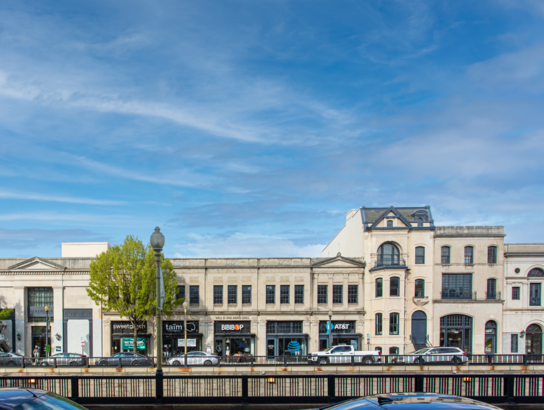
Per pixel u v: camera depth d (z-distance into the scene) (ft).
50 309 156.25
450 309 157.99
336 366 108.58
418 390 55.36
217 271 159.12
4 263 156.56
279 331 158.61
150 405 54.19
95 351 153.79
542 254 159.84
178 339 155.33
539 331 159.84
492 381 55.52
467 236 160.25
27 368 107.34
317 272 160.66
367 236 161.38
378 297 156.25
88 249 166.40
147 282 137.90
